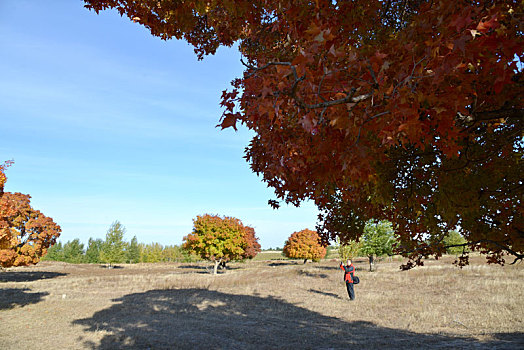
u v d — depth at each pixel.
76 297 16.17
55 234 29.25
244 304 14.49
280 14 3.36
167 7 4.42
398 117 2.19
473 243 4.45
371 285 20.62
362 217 6.03
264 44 4.44
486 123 3.70
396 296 15.93
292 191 3.96
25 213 27.38
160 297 16.05
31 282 25.44
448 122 2.46
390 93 2.19
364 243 30.88
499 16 2.28
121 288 20.17
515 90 2.87
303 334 9.27
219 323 10.68
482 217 4.41
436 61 2.13
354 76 2.50
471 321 9.90
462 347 6.35
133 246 71.12
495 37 2.14
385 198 4.25
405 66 2.31
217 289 19.59
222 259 38.69
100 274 36.09
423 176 4.20
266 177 4.06
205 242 37.03
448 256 45.12
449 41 2.12
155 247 73.44
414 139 2.23
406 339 8.05
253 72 2.69
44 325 10.14
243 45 4.89
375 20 3.89
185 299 15.46
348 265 16.31
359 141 2.44
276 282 23.02
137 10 4.50
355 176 2.54
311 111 2.22
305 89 2.33
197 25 4.92
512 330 8.27
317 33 2.08
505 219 4.18
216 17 4.71
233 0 3.94
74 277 31.47
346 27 3.39
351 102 2.22
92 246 69.12
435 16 2.40
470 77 2.41
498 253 4.78
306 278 25.38
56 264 57.50
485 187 3.96
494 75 2.52
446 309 12.12
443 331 8.84
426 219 4.50
